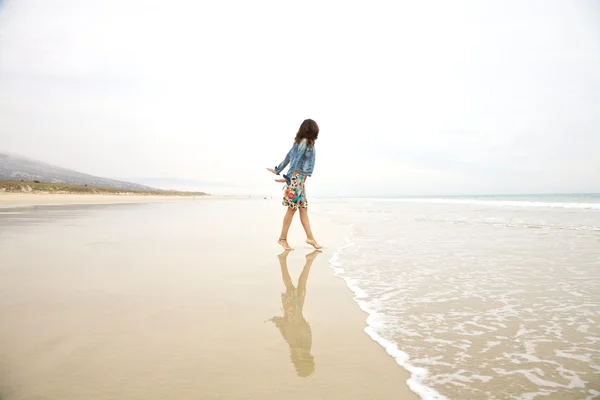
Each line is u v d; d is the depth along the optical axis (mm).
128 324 2416
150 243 5898
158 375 1768
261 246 5770
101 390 1626
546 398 1606
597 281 3627
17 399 1539
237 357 1981
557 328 2432
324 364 1920
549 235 7004
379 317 2637
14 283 3391
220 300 2973
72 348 2043
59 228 7809
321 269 4160
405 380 1763
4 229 7578
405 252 5289
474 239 6570
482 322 2545
